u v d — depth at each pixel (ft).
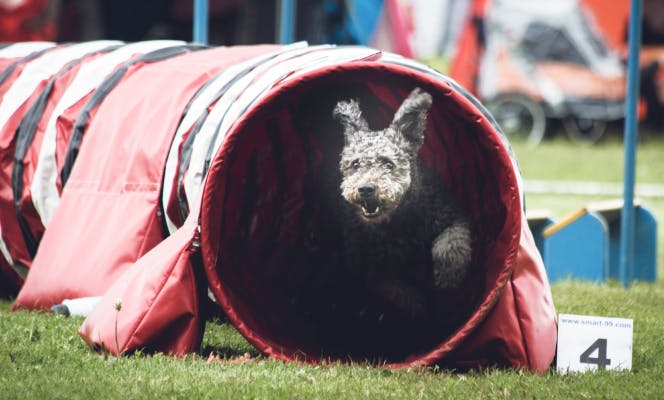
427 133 54.65
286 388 38.50
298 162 56.65
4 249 63.72
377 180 45.52
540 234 77.00
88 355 43.37
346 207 48.83
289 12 99.76
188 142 52.16
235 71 55.21
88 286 53.06
